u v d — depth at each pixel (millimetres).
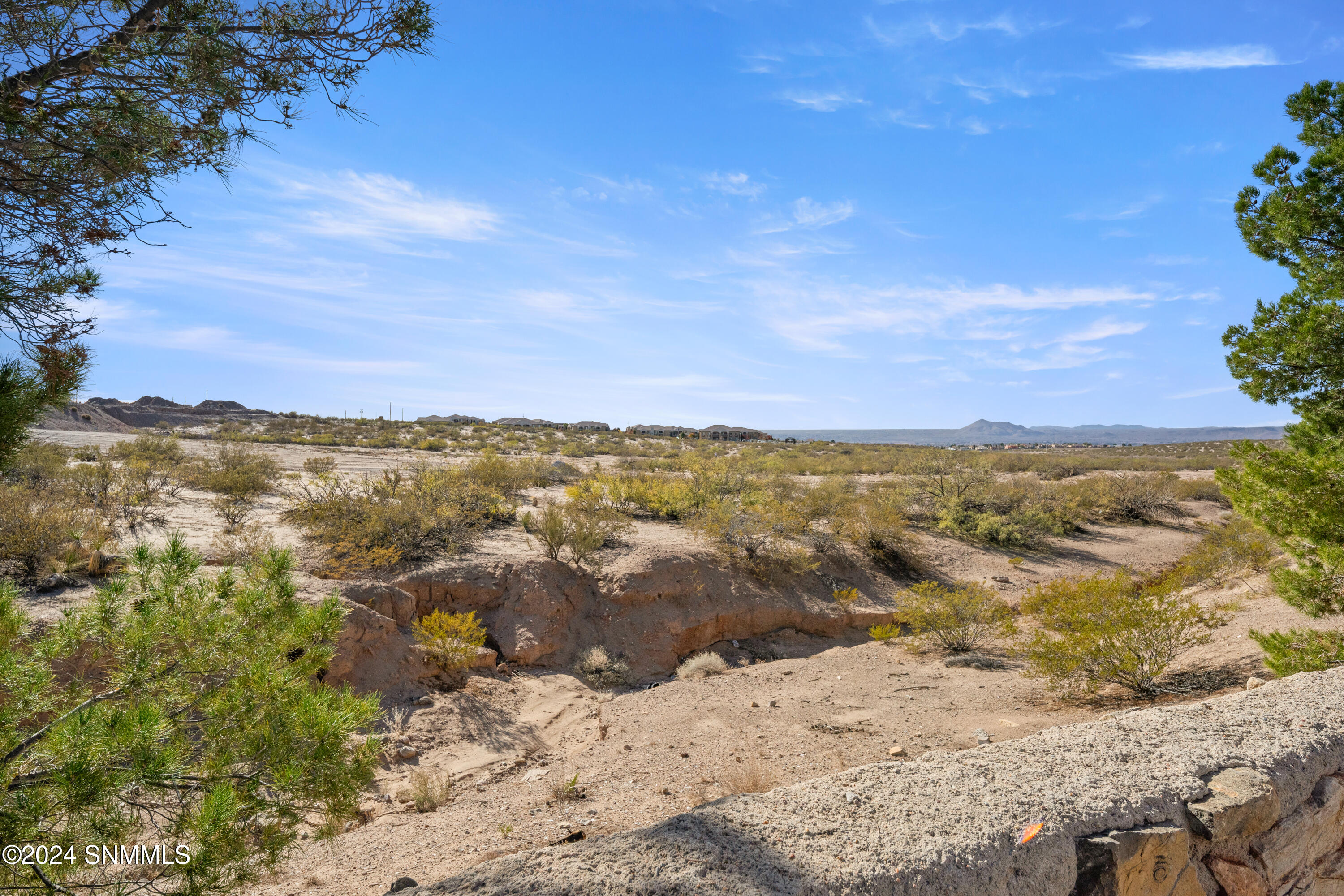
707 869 2561
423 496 17734
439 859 5484
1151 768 3494
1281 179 7207
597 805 6477
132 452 29594
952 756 3629
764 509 19156
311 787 3541
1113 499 30516
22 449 3803
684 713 9438
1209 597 14547
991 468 31000
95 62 3391
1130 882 2936
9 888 2928
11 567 9812
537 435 68438
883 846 2709
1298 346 6930
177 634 3676
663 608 14648
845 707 9133
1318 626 9289
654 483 23750
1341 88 6941
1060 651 8617
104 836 3002
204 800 3201
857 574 18297
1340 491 6766
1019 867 2736
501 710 10336
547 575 14273
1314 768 3709
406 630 11805
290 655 5945
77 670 3867
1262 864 3289
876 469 44406
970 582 19141
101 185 3660
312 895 4914
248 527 15438
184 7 3443
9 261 3617
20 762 3150
